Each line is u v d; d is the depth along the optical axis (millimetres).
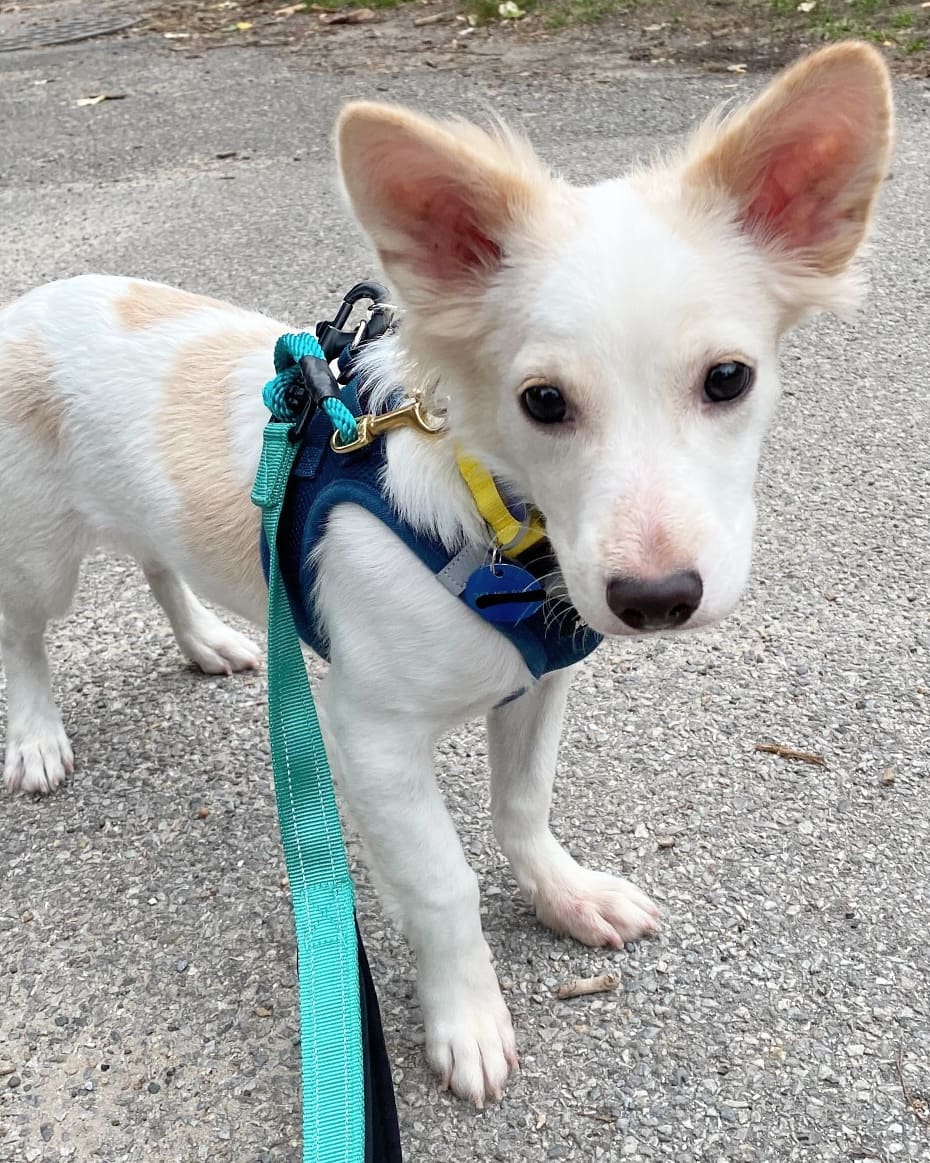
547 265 319
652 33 1494
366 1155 333
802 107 326
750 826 490
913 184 1067
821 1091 388
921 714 539
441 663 367
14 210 1171
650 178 350
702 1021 415
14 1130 391
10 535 502
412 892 390
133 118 1411
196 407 451
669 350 306
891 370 820
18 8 2084
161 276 992
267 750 558
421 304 343
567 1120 387
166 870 494
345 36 1651
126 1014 432
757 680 567
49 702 560
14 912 476
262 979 443
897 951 433
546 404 317
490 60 1458
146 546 495
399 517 362
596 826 497
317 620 412
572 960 444
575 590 313
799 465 726
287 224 1081
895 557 642
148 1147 385
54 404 477
